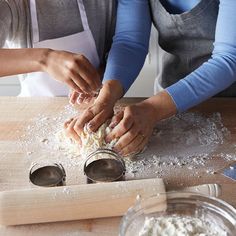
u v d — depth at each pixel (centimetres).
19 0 121
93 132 95
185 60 127
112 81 107
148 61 167
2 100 117
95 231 73
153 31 159
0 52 107
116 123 97
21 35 126
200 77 104
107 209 74
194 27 119
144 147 95
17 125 106
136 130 94
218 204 72
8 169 90
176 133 102
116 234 72
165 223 69
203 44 122
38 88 134
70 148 96
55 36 129
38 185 78
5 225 74
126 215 69
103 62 138
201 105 113
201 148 96
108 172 81
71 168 90
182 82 104
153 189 75
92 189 75
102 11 129
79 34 129
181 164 91
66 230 73
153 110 100
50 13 125
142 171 89
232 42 104
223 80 104
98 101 102
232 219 69
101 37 133
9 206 73
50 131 103
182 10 121
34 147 97
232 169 88
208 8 116
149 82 172
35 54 106
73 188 75
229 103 114
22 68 106
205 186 77
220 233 67
